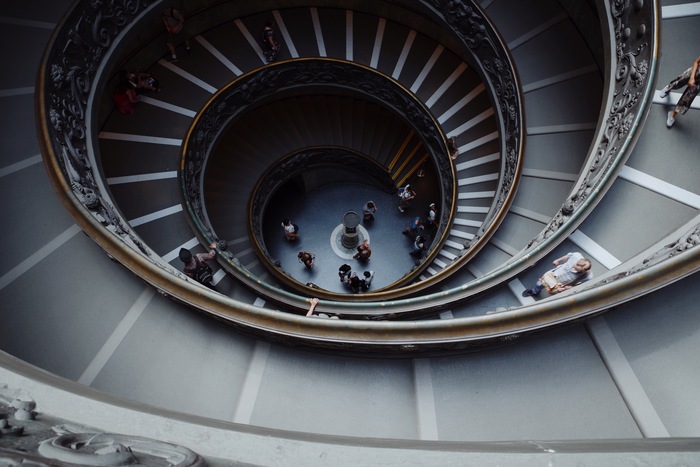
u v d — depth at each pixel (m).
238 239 14.13
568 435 3.73
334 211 18.86
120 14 9.57
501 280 7.25
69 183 6.11
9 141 6.95
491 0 12.02
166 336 4.80
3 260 5.57
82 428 2.04
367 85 14.73
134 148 11.75
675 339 3.85
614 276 5.05
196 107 12.45
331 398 4.21
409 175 17.23
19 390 2.21
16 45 8.20
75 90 8.06
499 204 10.21
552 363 4.03
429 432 3.93
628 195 7.02
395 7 14.19
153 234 10.72
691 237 4.57
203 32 13.42
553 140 10.63
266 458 1.97
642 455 1.68
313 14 14.32
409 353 4.29
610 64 8.05
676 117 7.21
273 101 15.56
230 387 4.36
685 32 7.70
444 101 14.14
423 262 12.85
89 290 5.26
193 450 2.01
